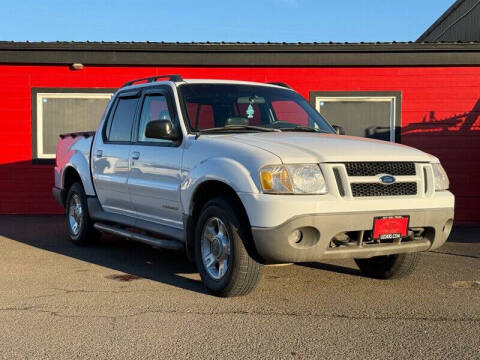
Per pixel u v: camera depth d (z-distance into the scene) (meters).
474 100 11.51
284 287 5.42
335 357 3.59
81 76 11.84
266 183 4.53
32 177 11.88
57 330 4.10
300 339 3.92
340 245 4.75
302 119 6.31
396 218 4.80
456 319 4.41
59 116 11.91
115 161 6.67
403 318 4.43
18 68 11.79
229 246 4.83
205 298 4.98
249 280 4.81
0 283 5.54
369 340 3.91
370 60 11.41
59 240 8.38
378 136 11.72
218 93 6.05
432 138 11.60
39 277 5.82
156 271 6.14
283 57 11.42
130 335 3.99
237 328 4.15
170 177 5.61
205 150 5.20
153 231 6.00
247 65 11.53
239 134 5.48
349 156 4.72
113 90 11.84
